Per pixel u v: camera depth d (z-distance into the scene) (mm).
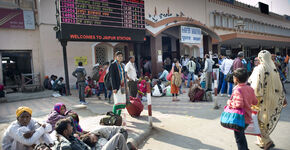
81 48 12570
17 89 11008
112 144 2812
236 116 3092
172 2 16984
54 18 11570
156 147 3963
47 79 10984
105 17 9773
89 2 9211
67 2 8555
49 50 11406
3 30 10789
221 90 8922
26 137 2959
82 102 7699
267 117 3566
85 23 9102
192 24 16703
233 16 22734
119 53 4957
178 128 4934
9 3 10789
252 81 3686
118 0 10273
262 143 3688
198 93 7941
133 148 3176
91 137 3145
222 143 3996
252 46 28516
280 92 3656
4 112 6781
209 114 6008
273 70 3641
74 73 7727
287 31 33375
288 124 4863
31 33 11586
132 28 10867
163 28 14250
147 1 14992
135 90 7758
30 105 7703
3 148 3037
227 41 20938
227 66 8648
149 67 15617
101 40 9656
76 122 3758
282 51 34312
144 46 19875
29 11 11375
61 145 2561
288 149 3611
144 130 4664
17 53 11391
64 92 9930
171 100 8484
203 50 19984
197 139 4238
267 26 28203
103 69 8688
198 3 19406
